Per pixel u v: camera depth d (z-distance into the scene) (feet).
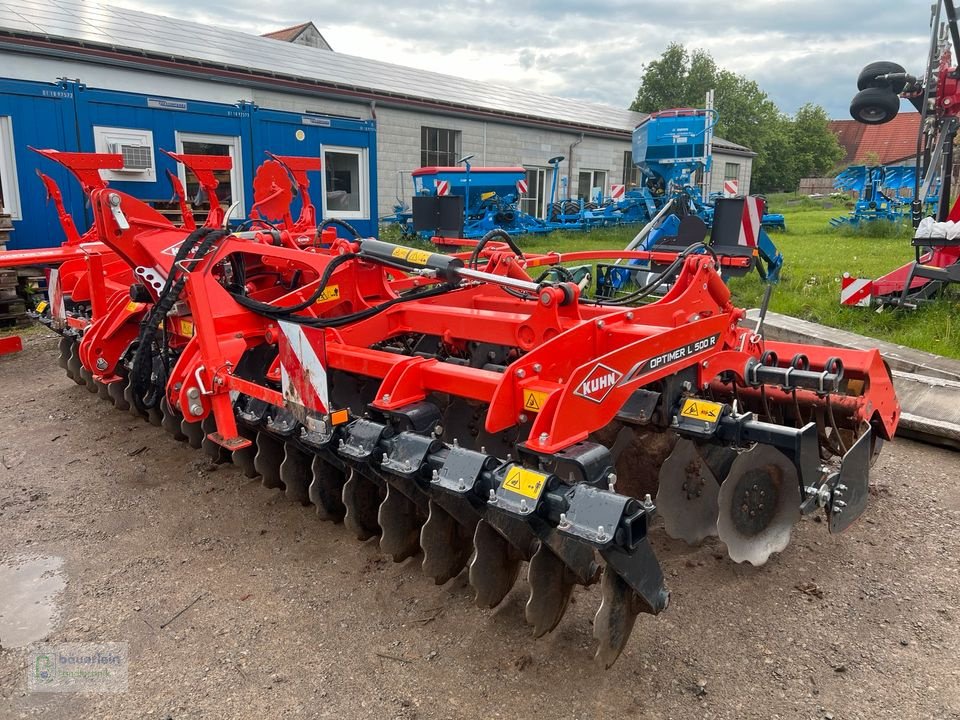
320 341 8.73
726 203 22.27
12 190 27.91
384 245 11.19
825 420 12.46
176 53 39.73
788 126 181.06
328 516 10.98
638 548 7.55
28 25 35.86
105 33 39.32
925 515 12.14
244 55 46.65
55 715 7.84
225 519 12.15
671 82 157.58
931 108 24.38
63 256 17.72
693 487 10.96
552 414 8.41
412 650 8.81
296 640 9.04
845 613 9.50
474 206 50.80
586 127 67.92
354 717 7.77
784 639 8.96
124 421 16.84
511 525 8.32
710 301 12.26
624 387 9.18
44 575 10.52
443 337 12.10
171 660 8.70
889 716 7.71
